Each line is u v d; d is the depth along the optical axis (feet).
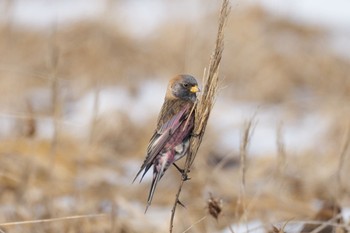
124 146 48.55
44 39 62.64
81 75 57.21
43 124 49.24
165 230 37.14
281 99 58.03
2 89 54.19
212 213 29.25
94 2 71.31
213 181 42.01
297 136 50.90
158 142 26.73
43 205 38.47
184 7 65.98
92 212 37.91
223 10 25.22
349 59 63.82
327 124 49.67
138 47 63.10
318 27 68.69
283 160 38.70
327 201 38.63
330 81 60.23
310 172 44.06
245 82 58.85
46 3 74.38
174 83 27.68
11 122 47.37
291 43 64.03
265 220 37.63
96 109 45.44
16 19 69.72
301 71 60.95
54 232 36.40
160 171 26.71
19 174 40.91
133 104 54.24
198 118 25.82
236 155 47.85
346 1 75.41
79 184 41.42
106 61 59.21
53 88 41.11
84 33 62.95
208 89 25.73
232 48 61.05
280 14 67.62
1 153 42.29
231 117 52.70
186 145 26.84
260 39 61.98
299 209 39.73
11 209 37.70
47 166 42.16
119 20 66.08
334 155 45.16
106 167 44.57
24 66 59.36
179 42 62.13
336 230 33.55
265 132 51.16
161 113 27.25
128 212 37.73
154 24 67.62
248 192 41.32
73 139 46.37
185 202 40.29
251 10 65.51
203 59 57.77
